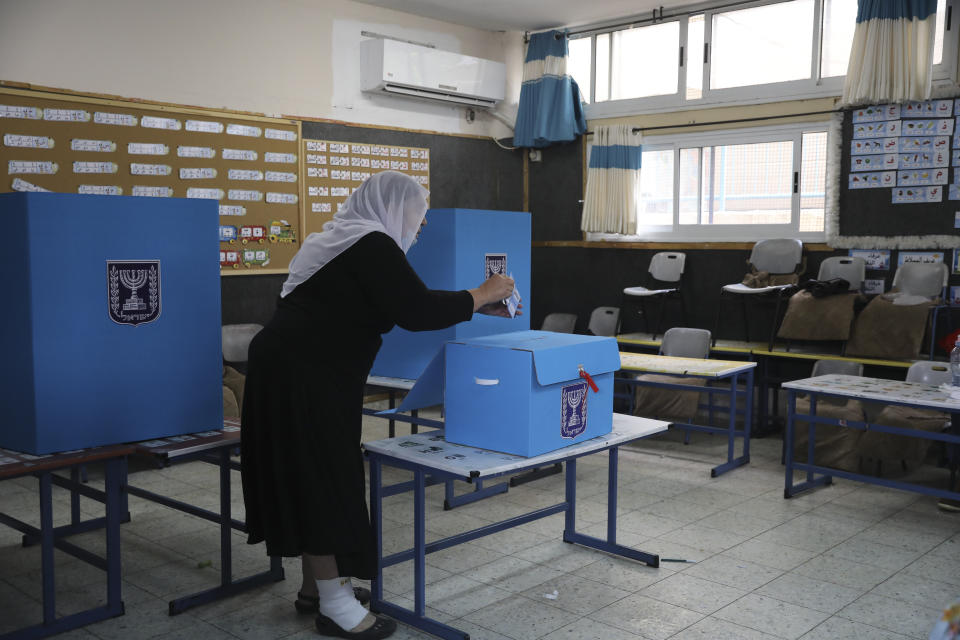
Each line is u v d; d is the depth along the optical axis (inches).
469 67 276.8
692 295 263.6
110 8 200.8
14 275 93.7
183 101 215.6
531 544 133.3
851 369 195.3
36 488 168.9
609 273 283.0
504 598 111.9
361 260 87.8
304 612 105.9
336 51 249.6
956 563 125.7
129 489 126.6
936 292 209.5
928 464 191.3
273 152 233.9
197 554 129.5
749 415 187.6
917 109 218.1
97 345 97.3
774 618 105.5
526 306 144.9
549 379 91.7
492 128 295.4
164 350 103.2
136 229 99.6
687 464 187.8
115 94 202.8
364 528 92.7
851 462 176.2
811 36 237.8
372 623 98.5
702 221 265.1
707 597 112.2
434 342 133.9
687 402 210.8
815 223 241.6
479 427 96.8
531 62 284.7
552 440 95.1
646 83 274.5
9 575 121.0
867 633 101.3
